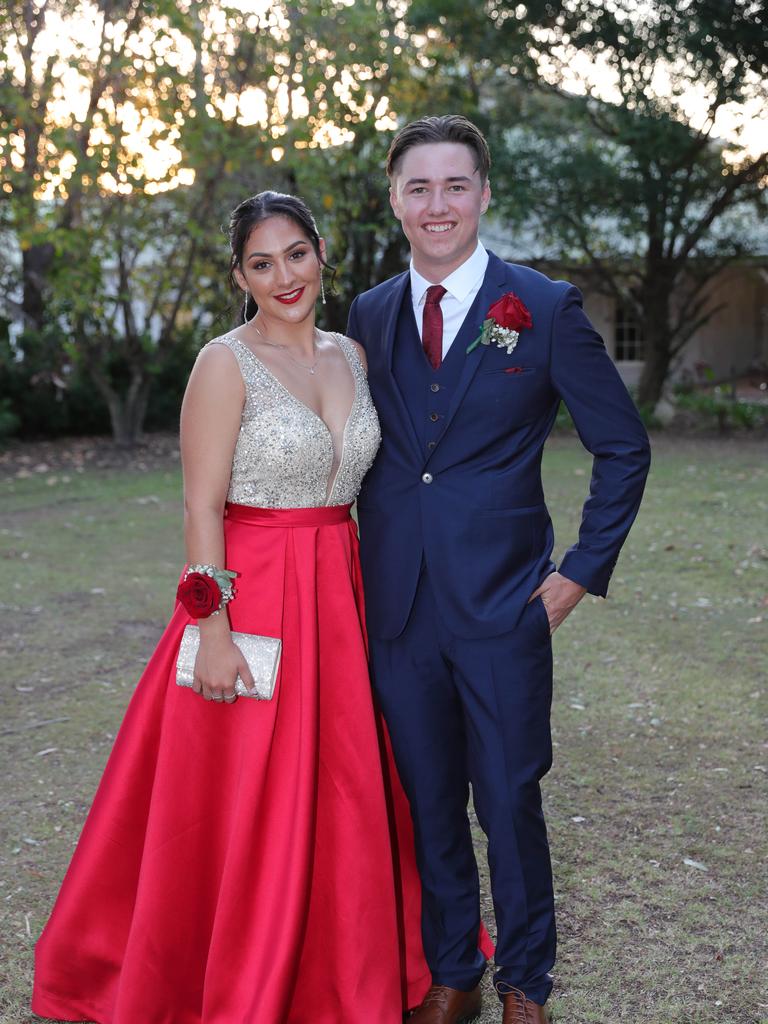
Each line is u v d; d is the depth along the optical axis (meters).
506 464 2.32
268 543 2.41
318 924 2.46
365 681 2.46
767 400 19.92
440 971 2.47
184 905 2.42
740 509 9.16
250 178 12.84
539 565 2.35
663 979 2.63
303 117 12.00
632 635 5.71
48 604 6.51
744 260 16.53
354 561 2.53
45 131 12.49
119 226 12.88
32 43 12.54
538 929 2.32
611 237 17.44
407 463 2.38
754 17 12.88
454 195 2.26
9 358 15.46
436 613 2.32
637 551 7.68
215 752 2.43
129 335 14.54
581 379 2.28
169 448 14.59
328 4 11.73
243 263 2.39
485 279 2.34
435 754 2.40
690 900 3.01
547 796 3.72
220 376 2.34
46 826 3.53
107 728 4.45
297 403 2.37
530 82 14.41
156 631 5.94
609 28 13.12
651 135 13.69
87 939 2.52
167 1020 2.43
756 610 6.13
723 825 3.48
